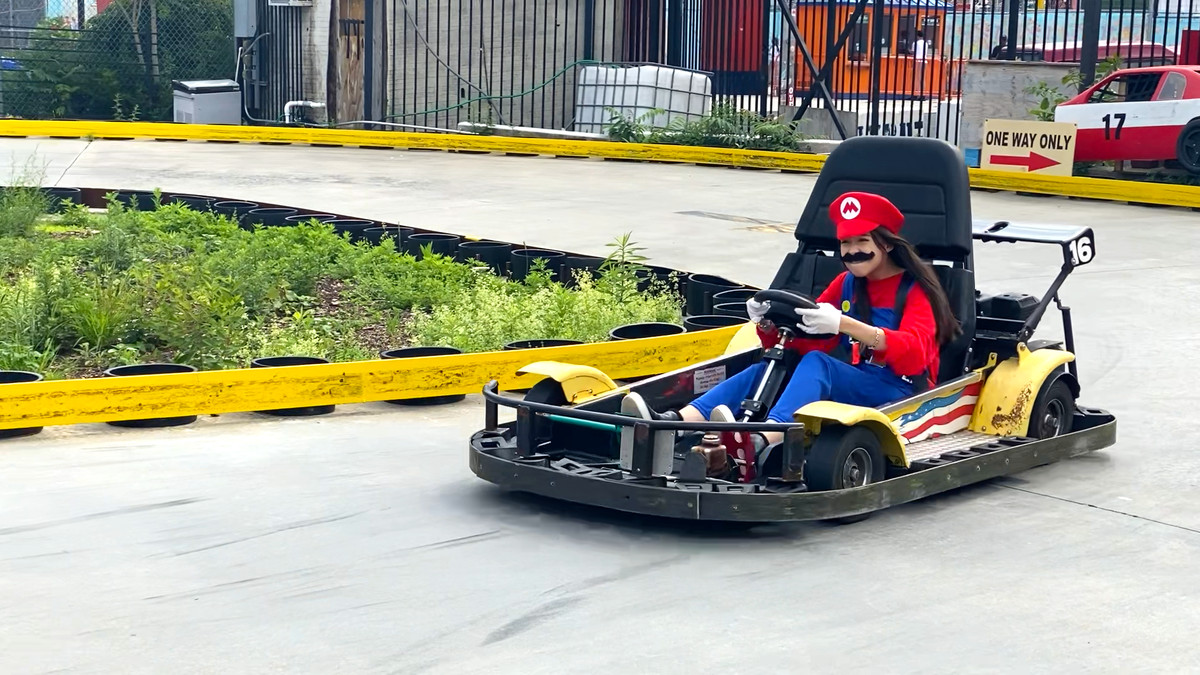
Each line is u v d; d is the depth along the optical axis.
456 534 5.45
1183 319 10.13
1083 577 5.07
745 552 5.27
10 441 6.86
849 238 5.87
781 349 5.79
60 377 8.17
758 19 23.97
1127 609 4.76
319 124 24.39
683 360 8.59
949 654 4.34
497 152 21.59
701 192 17.20
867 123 21.02
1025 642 4.45
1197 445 7.02
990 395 6.44
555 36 23.69
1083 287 11.24
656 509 5.23
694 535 5.47
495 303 9.58
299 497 5.93
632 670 4.18
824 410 5.40
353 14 23.77
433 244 12.59
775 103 24.80
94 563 5.08
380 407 7.82
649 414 5.47
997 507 5.91
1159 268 12.12
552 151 21.27
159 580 4.92
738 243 13.39
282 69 25.08
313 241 12.12
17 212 12.99
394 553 5.23
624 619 4.59
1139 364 8.82
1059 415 6.68
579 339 9.14
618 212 15.36
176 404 7.23
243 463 6.48
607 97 23.00
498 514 5.72
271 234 12.53
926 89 25.83
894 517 5.74
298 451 6.73
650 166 20.06
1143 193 16.34
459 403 7.96
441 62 23.41
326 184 17.45
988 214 15.44
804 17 22.95
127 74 25.77
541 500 5.93
